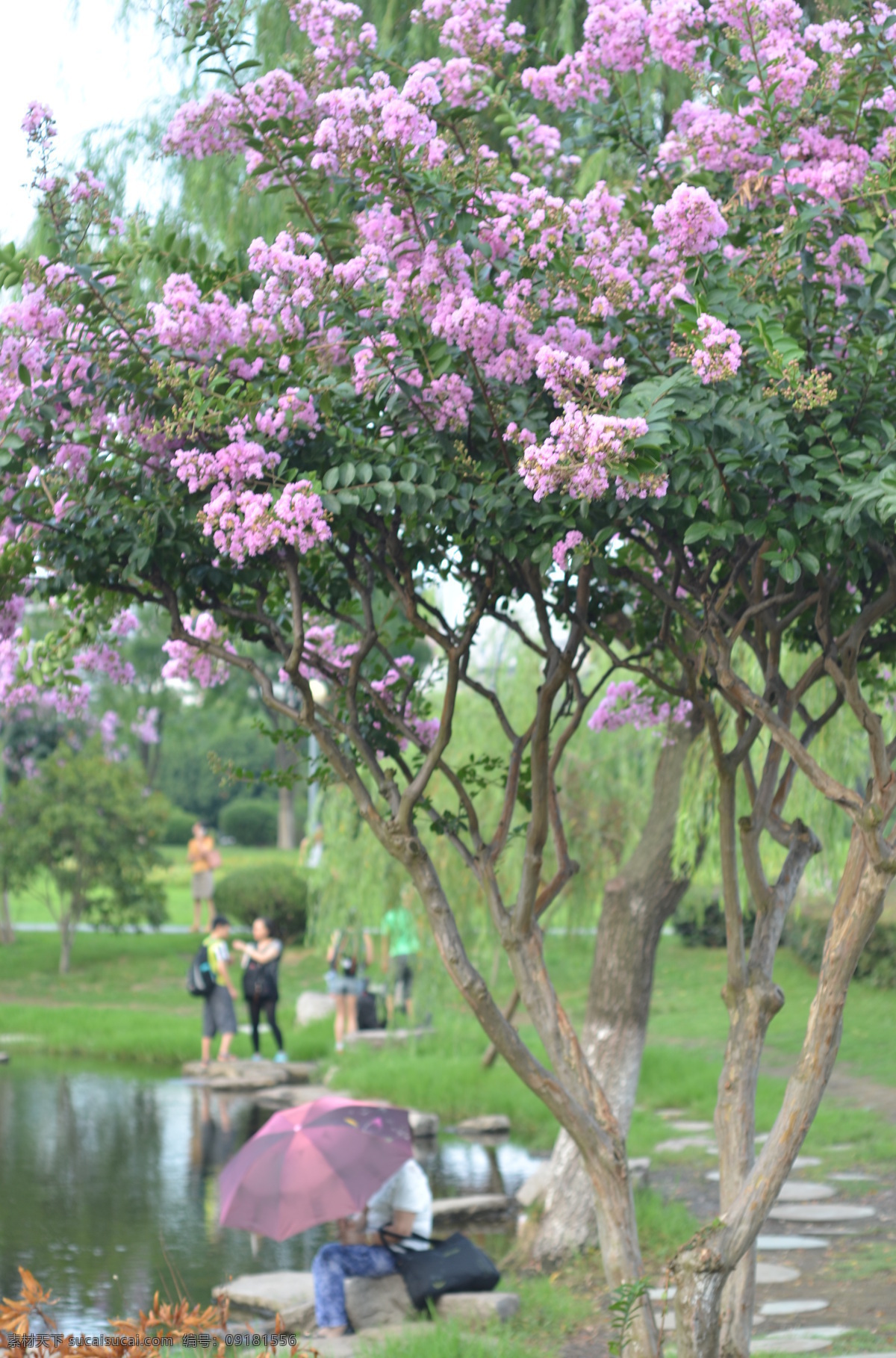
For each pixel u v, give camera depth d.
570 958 24.09
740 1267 4.67
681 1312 4.21
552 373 3.80
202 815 72.75
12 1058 18.48
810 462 3.90
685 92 6.31
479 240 4.09
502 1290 7.75
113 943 30.45
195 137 4.39
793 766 4.98
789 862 4.89
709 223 4.02
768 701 4.76
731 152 4.54
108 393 4.29
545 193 4.23
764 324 3.88
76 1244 9.30
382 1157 7.04
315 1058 17.66
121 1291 8.19
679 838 9.15
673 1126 13.09
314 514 3.84
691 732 8.85
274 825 65.25
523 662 14.67
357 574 5.09
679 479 3.77
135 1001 23.86
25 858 26.50
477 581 4.79
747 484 3.91
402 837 4.50
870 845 4.08
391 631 5.94
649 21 4.70
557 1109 4.47
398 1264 7.24
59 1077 16.84
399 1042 17.03
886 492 3.64
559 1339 6.88
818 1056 4.23
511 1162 12.16
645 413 3.68
